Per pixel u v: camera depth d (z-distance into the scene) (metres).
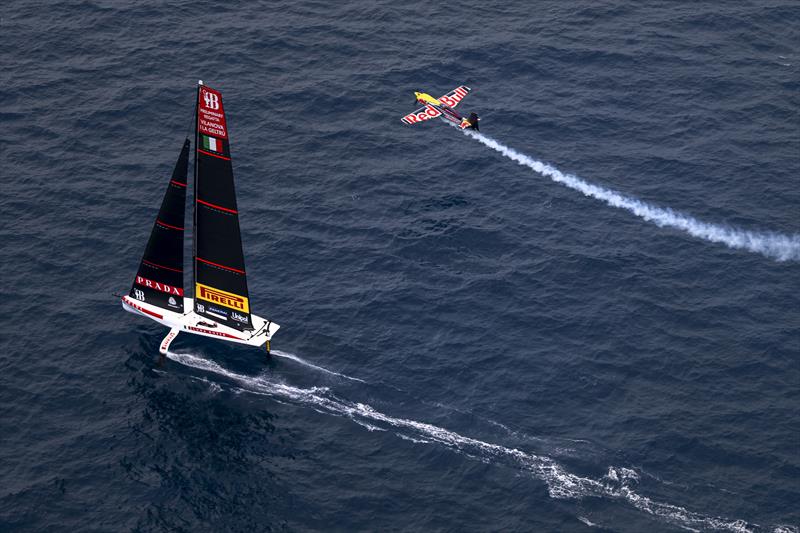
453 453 145.62
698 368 157.50
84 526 135.50
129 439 146.38
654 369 157.50
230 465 143.38
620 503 139.25
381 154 195.88
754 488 141.25
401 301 168.12
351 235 179.50
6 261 171.62
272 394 153.38
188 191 185.88
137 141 195.38
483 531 136.12
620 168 192.25
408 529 136.38
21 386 153.00
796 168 191.38
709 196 186.38
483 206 185.75
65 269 171.12
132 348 159.25
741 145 196.25
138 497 139.00
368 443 147.00
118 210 181.38
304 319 164.62
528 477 142.38
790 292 169.38
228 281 153.75
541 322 164.75
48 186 185.12
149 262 157.25
